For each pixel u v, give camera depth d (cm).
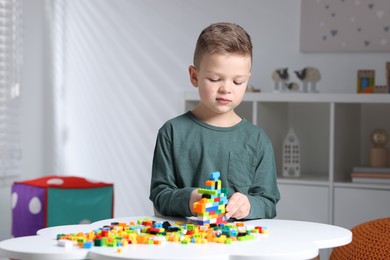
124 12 371
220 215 148
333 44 327
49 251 116
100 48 375
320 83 331
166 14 362
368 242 203
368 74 299
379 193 282
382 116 325
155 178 166
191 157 163
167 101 363
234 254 117
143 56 367
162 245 123
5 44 334
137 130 369
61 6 381
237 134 165
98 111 377
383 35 320
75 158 381
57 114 382
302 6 331
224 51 149
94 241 122
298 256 119
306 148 336
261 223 152
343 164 303
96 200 297
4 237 338
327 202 289
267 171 166
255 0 343
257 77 342
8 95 338
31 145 366
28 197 291
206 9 354
